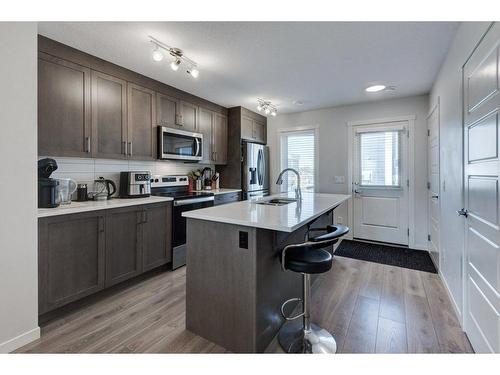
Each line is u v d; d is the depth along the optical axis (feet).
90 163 9.16
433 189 10.72
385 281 8.93
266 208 6.95
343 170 14.29
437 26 6.53
